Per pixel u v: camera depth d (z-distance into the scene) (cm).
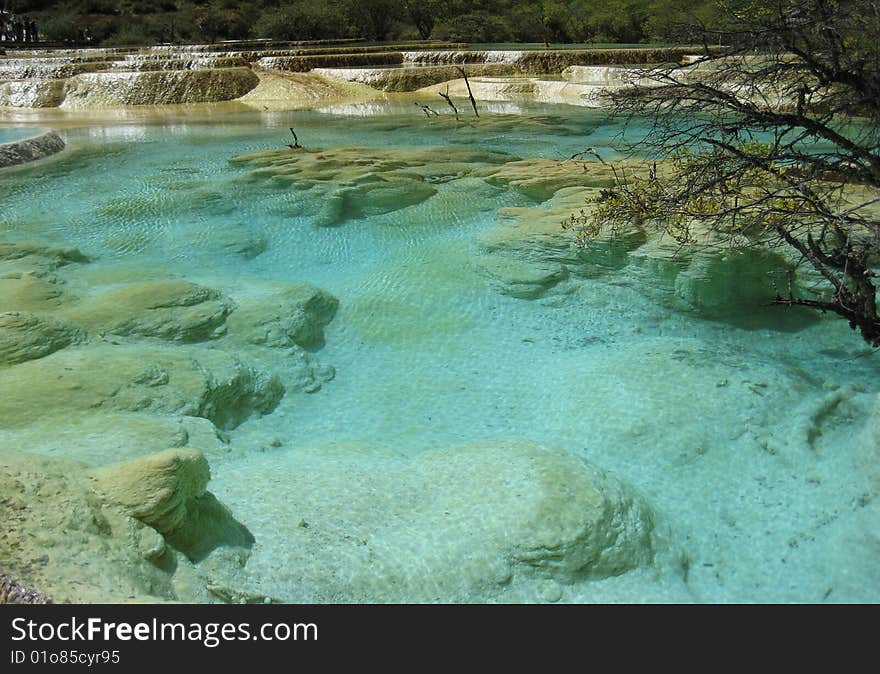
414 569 389
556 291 754
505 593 388
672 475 502
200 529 382
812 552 431
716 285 684
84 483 365
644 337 688
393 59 2556
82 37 3419
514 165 1066
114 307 674
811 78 584
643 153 1145
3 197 1065
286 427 589
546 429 564
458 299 755
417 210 953
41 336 599
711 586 419
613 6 2955
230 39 3484
